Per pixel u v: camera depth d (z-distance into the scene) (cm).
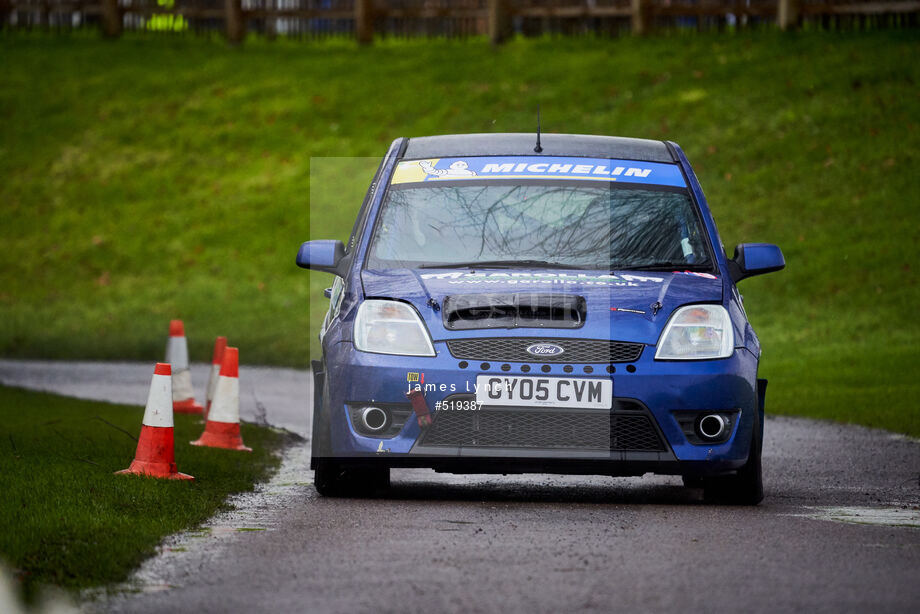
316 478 2827
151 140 12419
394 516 2509
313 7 13738
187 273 10300
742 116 10894
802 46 11831
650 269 2866
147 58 13812
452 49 13112
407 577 1914
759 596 1791
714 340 2684
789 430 4628
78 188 11825
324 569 1978
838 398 5662
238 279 10094
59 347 8494
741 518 2506
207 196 11419
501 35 13038
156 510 2484
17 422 4228
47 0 14400
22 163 12281
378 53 13312
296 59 13450
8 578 1867
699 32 12512
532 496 2912
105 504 2470
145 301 9819
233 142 12175
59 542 2089
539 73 12225
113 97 13150
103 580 1898
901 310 8094
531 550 2122
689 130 10825
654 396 2620
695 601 1761
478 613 1697
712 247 2933
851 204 9550
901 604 1753
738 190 9969
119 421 4344
